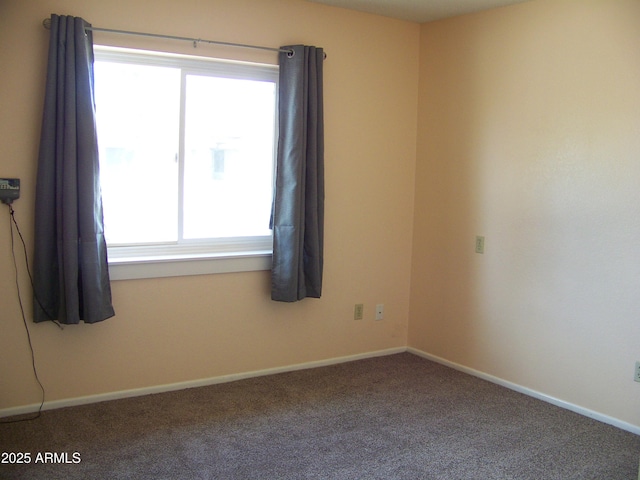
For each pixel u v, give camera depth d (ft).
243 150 11.23
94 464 7.95
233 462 8.14
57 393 9.68
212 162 10.97
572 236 10.18
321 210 11.38
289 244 10.94
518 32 10.84
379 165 12.57
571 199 10.16
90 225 9.12
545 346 10.68
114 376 10.11
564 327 10.37
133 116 10.19
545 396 10.71
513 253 11.13
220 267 10.82
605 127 9.63
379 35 12.23
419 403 10.44
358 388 11.09
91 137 9.11
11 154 8.98
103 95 9.94
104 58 9.80
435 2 11.03
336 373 11.89
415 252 13.19
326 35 11.51
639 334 9.37
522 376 11.09
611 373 9.74
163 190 10.55
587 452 8.74
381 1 11.16
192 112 10.68
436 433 9.24
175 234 10.70
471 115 11.78
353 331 12.70
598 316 9.88
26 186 9.10
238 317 11.18
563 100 10.19
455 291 12.30
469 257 11.96
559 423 9.75
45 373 9.55
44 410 9.58
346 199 12.20
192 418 9.51
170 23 9.91
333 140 11.87
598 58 9.67
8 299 9.18
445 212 12.44
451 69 12.14
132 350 10.21
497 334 11.50
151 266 10.17
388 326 13.19
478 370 11.91
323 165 11.32
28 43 8.92
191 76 10.56
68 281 9.03
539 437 9.20
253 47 10.64
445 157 12.37
